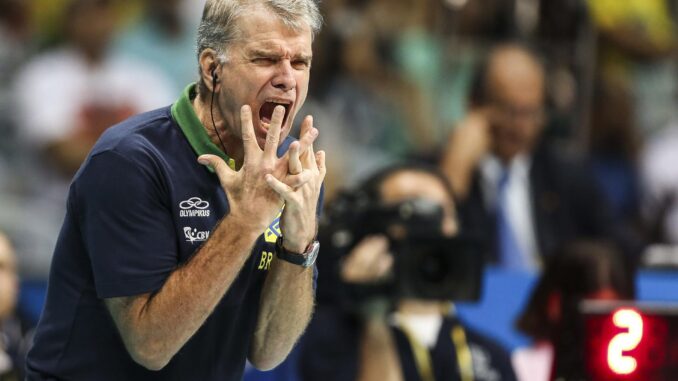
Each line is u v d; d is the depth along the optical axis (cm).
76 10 2633
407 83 2617
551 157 2448
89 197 1117
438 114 2619
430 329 1778
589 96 2658
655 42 2831
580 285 1805
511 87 2398
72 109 2595
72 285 1167
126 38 2694
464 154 2388
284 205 1158
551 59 2631
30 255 2408
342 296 1667
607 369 1308
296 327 1220
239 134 1123
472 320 2055
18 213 2445
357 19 2619
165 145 1141
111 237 1110
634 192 2780
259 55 1092
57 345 1180
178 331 1100
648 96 2833
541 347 1856
